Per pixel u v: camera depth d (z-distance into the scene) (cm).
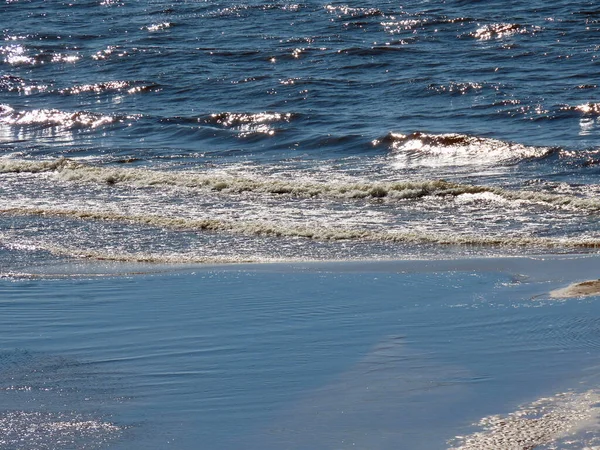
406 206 2825
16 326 1677
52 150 4072
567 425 1097
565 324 1525
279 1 8344
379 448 1091
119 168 3512
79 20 8100
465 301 1748
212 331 1605
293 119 4500
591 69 5391
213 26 7494
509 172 3312
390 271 2056
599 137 3859
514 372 1306
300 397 1269
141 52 6544
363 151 3803
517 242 2364
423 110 4619
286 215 2761
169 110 4947
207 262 2242
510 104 4584
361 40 6638
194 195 3050
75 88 5638
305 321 1647
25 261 2278
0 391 1339
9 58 6612
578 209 2706
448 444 1081
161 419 1220
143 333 1608
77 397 1307
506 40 6384
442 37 6600
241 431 1168
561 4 7462
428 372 1334
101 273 2122
